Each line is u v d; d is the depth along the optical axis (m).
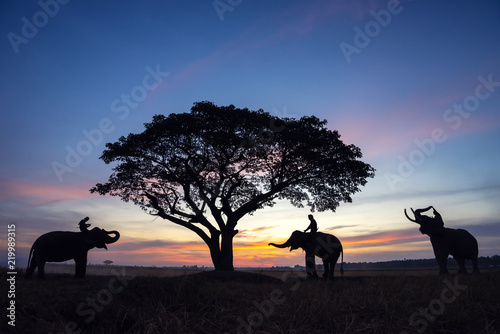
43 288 6.96
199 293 6.83
